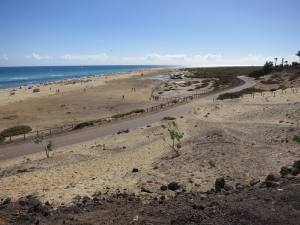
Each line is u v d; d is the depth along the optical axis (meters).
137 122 50.25
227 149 27.45
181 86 114.88
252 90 82.88
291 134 31.69
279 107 47.66
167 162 25.75
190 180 20.62
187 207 12.57
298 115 41.31
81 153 32.59
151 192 18.69
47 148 33.88
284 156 24.55
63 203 17.34
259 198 12.70
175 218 11.53
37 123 57.56
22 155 34.84
